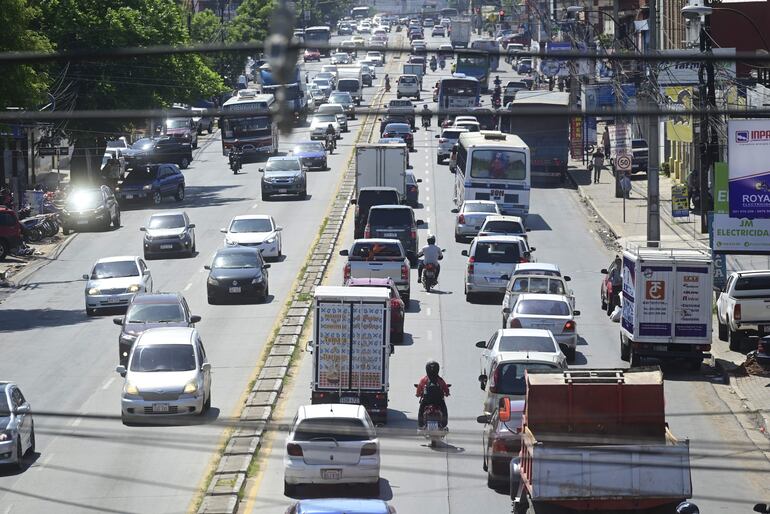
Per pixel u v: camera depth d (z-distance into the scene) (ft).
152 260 370.94
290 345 254.88
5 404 177.88
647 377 141.28
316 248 375.25
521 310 246.68
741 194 268.41
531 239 398.62
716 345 264.11
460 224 387.14
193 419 197.67
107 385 230.89
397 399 216.54
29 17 354.33
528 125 521.65
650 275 234.79
